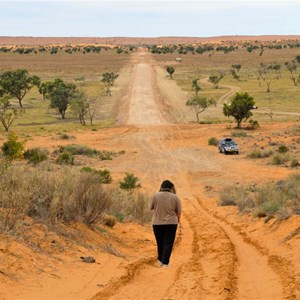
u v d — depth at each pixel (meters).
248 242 24.53
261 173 71.75
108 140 110.69
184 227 30.75
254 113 150.62
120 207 31.14
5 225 17.23
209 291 14.13
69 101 150.00
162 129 125.69
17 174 21.64
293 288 14.07
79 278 14.94
